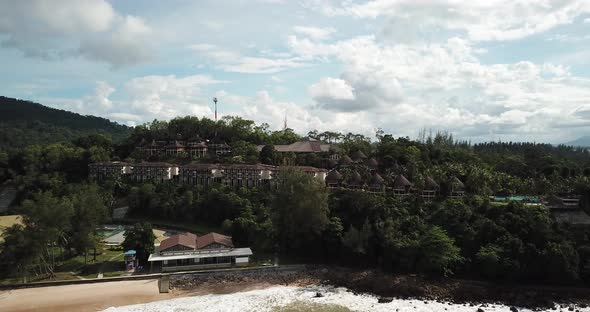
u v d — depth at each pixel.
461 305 98.50
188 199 163.12
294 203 130.50
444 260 110.31
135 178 194.75
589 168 175.75
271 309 93.25
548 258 106.12
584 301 101.00
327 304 96.81
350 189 153.00
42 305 94.00
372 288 107.50
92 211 121.44
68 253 125.88
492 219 122.19
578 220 127.00
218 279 112.19
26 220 107.69
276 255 130.75
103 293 101.06
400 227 124.75
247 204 150.38
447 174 159.75
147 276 110.62
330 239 125.88
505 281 108.94
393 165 176.75
